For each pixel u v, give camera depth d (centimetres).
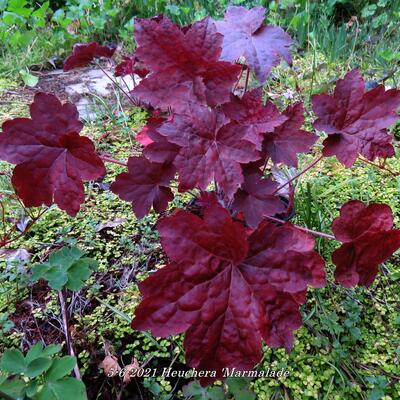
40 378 28
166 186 37
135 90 34
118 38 109
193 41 33
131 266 47
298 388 35
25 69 96
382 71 82
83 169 33
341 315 41
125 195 37
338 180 58
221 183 31
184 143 31
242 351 27
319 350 37
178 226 26
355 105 34
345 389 34
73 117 33
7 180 58
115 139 69
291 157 36
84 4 110
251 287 27
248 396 32
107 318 41
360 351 38
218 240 26
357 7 115
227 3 108
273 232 27
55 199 34
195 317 26
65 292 41
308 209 46
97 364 37
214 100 35
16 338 39
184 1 113
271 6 102
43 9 107
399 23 99
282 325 27
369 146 34
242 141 30
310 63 87
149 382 35
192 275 26
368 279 32
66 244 50
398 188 55
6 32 103
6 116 75
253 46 39
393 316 40
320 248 46
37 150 33
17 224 52
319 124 35
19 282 44
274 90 79
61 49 102
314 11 107
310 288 43
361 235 29
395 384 34
